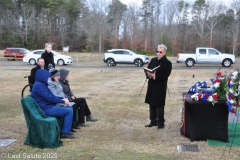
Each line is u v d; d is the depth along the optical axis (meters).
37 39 61.06
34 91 4.95
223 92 4.80
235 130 5.07
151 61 5.82
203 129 4.99
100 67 23.08
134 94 10.00
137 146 4.75
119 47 58.03
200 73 17.83
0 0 61.09
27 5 61.94
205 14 55.94
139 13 61.75
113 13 62.56
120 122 6.27
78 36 62.66
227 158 4.24
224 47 53.34
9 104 8.09
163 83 5.65
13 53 30.88
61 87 5.61
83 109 5.90
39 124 4.60
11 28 60.22
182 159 4.20
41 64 6.53
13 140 4.96
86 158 4.22
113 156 4.30
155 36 57.91
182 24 59.44
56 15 63.50
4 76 15.69
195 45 53.75
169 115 6.89
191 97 5.03
